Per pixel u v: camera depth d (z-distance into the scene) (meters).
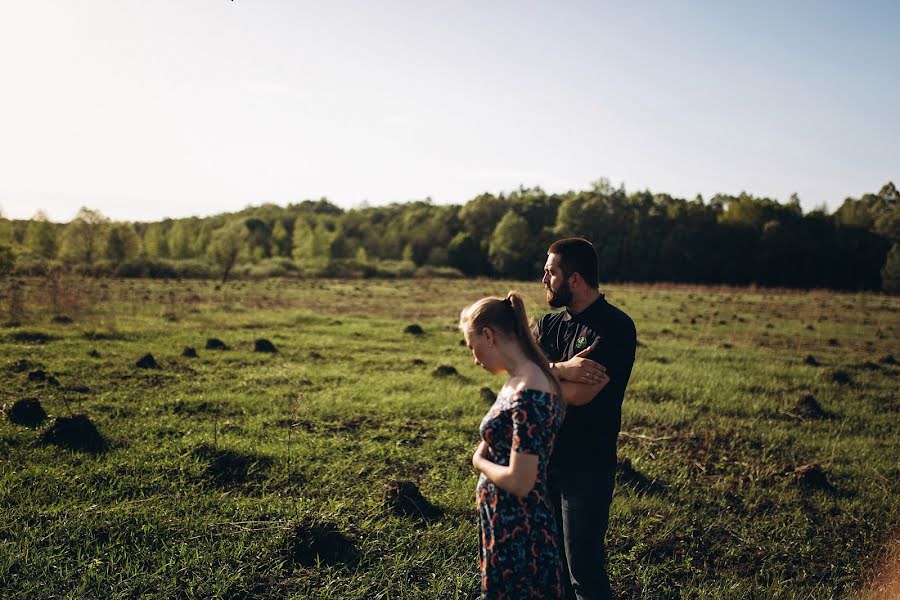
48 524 3.65
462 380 8.72
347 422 6.39
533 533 2.25
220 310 16.95
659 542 4.02
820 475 5.24
